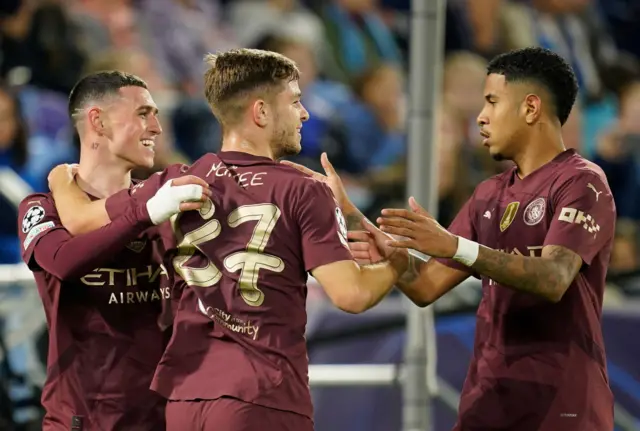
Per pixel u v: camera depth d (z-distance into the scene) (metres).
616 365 18.11
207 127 28.11
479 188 12.87
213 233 11.12
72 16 29.34
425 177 15.81
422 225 11.16
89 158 12.52
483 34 31.95
